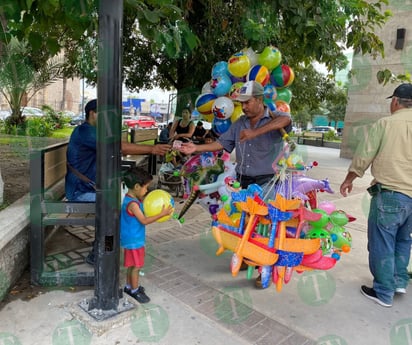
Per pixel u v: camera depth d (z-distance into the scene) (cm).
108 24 221
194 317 262
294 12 361
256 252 223
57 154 355
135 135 700
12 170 555
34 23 292
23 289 287
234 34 520
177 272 332
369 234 301
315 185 260
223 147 323
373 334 255
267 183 286
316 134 1545
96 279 251
